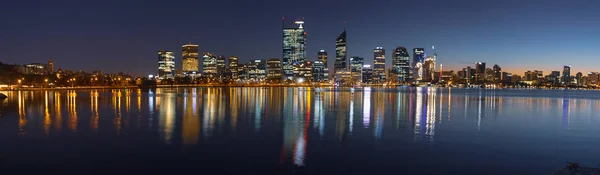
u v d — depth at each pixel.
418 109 70.50
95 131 37.06
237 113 57.81
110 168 23.02
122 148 28.64
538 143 32.12
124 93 159.00
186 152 27.39
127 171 22.42
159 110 62.78
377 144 31.05
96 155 26.30
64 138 32.88
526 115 59.47
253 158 25.72
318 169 23.14
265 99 108.44
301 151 28.03
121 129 38.53
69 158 25.38
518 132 38.78
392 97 134.12
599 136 36.34
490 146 30.50
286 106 76.25
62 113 56.09
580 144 31.83
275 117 52.03
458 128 41.50
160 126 41.06
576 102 107.19
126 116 51.88
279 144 30.72
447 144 31.27
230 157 25.94
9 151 27.50
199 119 48.50
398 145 30.67
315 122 46.19
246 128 40.06
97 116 51.72
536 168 23.73
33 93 153.75
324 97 128.75
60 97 113.06
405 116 55.19
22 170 22.52
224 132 36.97
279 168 23.30
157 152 27.33
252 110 64.38
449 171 22.92
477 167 23.84
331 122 46.31
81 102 85.62
